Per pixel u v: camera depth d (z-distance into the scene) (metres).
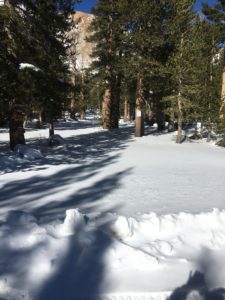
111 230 5.17
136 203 7.73
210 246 4.97
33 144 20.94
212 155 17.84
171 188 9.42
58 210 7.12
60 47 18.00
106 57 28.50
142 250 4.57
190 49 22.50
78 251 4.41
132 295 3.70
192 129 30.84
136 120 25.86
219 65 26.67
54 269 4.07
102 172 11.91
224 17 25.19
